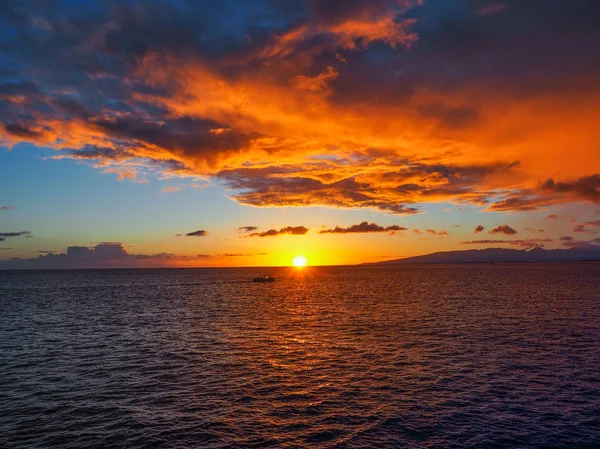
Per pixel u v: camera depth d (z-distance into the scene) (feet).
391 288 385.70
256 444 68.54
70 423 76.79
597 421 75.77
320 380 100.01
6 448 67.51
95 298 324.19
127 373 107.34
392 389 93.09
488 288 355.97
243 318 199.41
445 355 120.16
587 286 363.76
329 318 195.11
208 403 86.17
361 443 68.69
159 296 336.90
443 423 75.66
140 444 68.69
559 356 117.29
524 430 72.64
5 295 363.15
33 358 123.03
